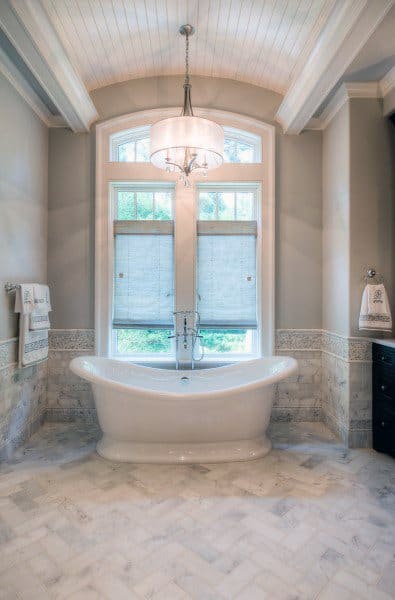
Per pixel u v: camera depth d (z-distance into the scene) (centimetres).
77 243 331
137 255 340
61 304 331
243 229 340
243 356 347
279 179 335
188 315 335
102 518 189
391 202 280
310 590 145
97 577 150
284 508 199
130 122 337
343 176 289
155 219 346
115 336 349
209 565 157
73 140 331
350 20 209
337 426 299
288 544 170
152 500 206
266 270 337
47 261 330
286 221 335
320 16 230
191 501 205
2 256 255
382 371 265
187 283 334
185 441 259
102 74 316
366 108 279
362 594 143
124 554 163
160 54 300
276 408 334
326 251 326
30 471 239
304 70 270
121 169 334
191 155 256
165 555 162
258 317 341
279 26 255
